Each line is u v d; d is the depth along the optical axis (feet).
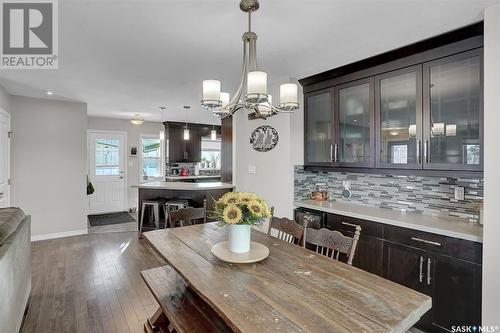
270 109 6.73
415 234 7.13
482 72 6.48
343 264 5.19
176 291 5.98
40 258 12.01
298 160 11.16
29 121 14.19
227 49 8.00
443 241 6.61
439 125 7.37
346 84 9.53
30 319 7.47
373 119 8.79
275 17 6.25
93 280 9.90
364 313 3.54
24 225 7.48
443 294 6.61
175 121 23.26
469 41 6.69
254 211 5.41
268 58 8.77
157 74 10.31
